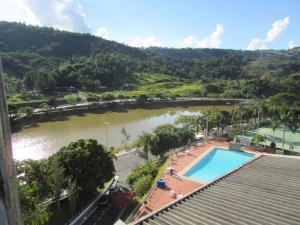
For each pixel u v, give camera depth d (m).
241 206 16.91
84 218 27.88
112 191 34.06
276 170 23.81
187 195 19.25
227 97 142.50
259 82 147.38
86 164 30.89
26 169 27.44
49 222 27.25
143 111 112.62
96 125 83.56
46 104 93.38
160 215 16.34
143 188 32.78
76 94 120.06
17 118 77.19
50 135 70.12
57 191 28.22
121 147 58.53
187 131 56.16
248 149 50.41
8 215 3.02
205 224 14.98
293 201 17.06
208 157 45.88
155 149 48.09
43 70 136.50
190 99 134.50
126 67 180.25
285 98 100.19
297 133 68.69
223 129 73.00
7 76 129.00
